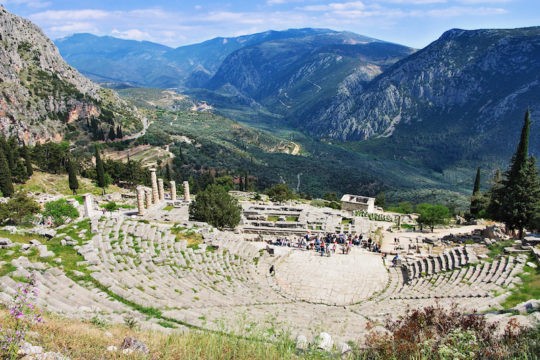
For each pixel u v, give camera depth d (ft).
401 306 88.53
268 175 613.52
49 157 348.79
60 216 158.61
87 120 607.37
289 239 157.38
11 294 60.18
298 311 87.20
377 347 43.21
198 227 135.74
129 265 91.97
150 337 46.91
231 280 104.94
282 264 129.29
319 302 101.19
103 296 71.82
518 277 89.20
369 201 235.20
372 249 145.48
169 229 129.70
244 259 126.72
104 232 109.91
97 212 182.80
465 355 37.65
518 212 146.92
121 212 203.72
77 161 416.05
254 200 287.69
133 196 279.90
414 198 545.03
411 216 217.77
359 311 90.99
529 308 58.65
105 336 44.55
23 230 103.40
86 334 43.19
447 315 51.83
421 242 157.38
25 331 37.19
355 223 181.88
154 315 67.00
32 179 309.83
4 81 545.44
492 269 100.53
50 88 604.90
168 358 39.99
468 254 114.42
